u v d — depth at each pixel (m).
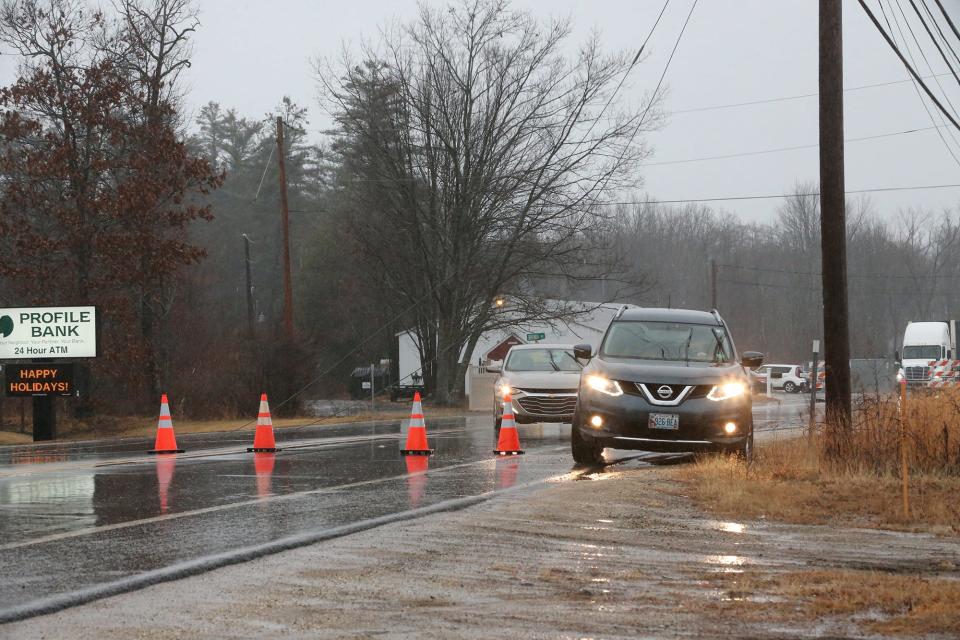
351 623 11.35
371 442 39.28
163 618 11.52
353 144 89.25
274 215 171.75
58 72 70.56
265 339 70.50
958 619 11.55
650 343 29.84
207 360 82.25
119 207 68.06
